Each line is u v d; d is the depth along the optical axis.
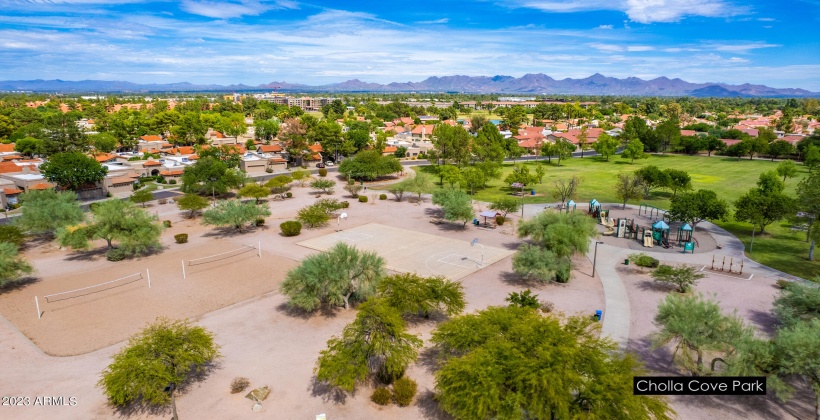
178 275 51.44
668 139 156.75
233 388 30.00
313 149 139.62
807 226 62.81
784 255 58.53
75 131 124.12
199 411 28.12
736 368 28.08
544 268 46.50
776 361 27.92
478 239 66.06
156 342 28.94
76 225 60.22
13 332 38.16
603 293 46.62
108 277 50.72
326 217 70.81
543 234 54.88
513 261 48.97
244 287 48.06
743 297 45.41
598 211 76.75
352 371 28.30
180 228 71.12
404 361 30.16
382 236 67.31
